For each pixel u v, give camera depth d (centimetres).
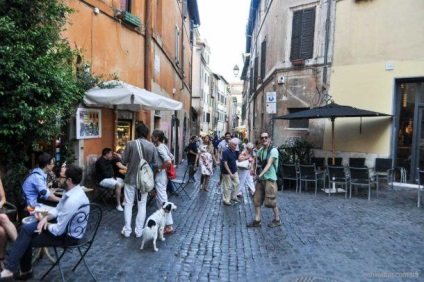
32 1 541
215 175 1642
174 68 1870
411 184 1138
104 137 941
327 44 1336
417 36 1109
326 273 474
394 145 1174
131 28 1087
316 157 1235
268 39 1947
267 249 570
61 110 589
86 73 794
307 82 1424
